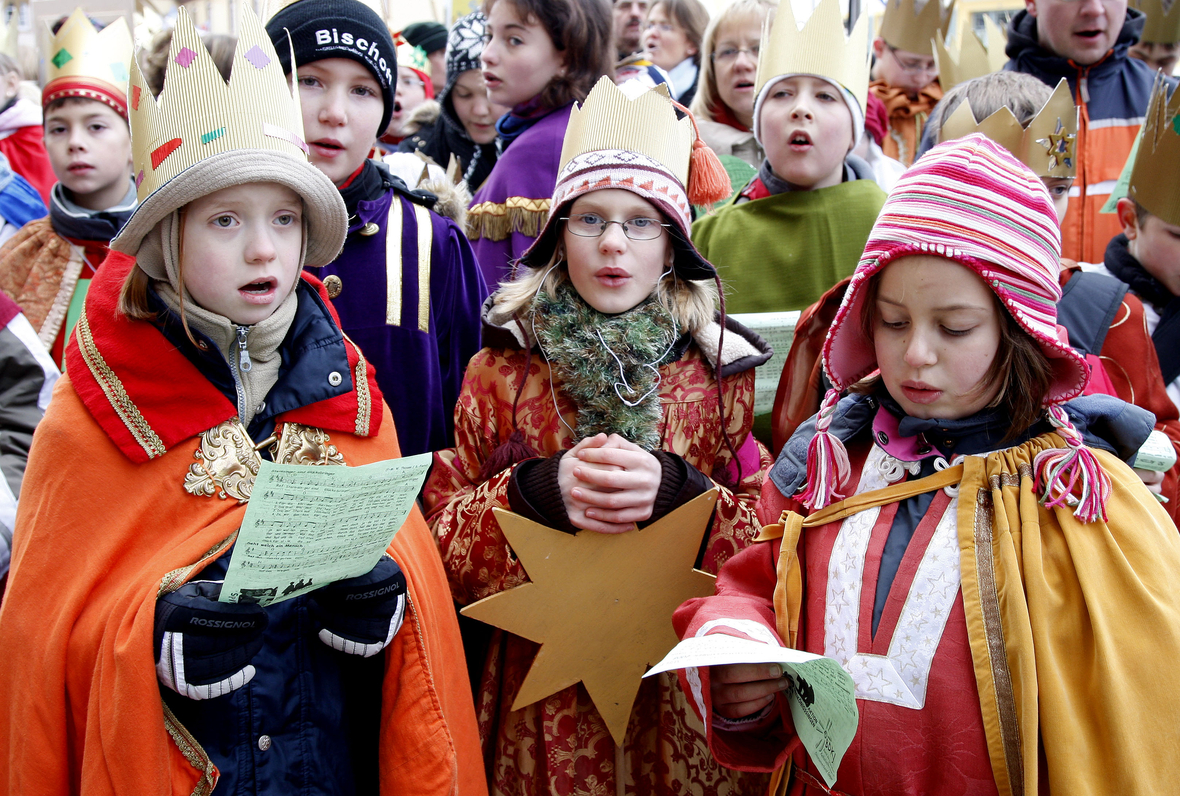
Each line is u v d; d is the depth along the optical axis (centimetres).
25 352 227
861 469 169
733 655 132
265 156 156
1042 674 135
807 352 221
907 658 146
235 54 159
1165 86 254
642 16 460
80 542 158
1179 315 262
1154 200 256
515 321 213
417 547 186
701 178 220
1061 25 357
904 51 455
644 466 193
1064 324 236
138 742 145
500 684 210
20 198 363
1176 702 130
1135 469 198
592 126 208
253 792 158
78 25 297
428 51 538
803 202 275
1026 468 149
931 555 150
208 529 159
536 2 300
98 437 161
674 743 201
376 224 250
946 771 141
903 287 148
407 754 168
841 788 150
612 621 201
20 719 155
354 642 160
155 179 158
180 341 165
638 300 208
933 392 151
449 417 256
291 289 167
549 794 199
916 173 154
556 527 197
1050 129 252
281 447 170
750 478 217
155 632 146
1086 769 130
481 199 310
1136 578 138
